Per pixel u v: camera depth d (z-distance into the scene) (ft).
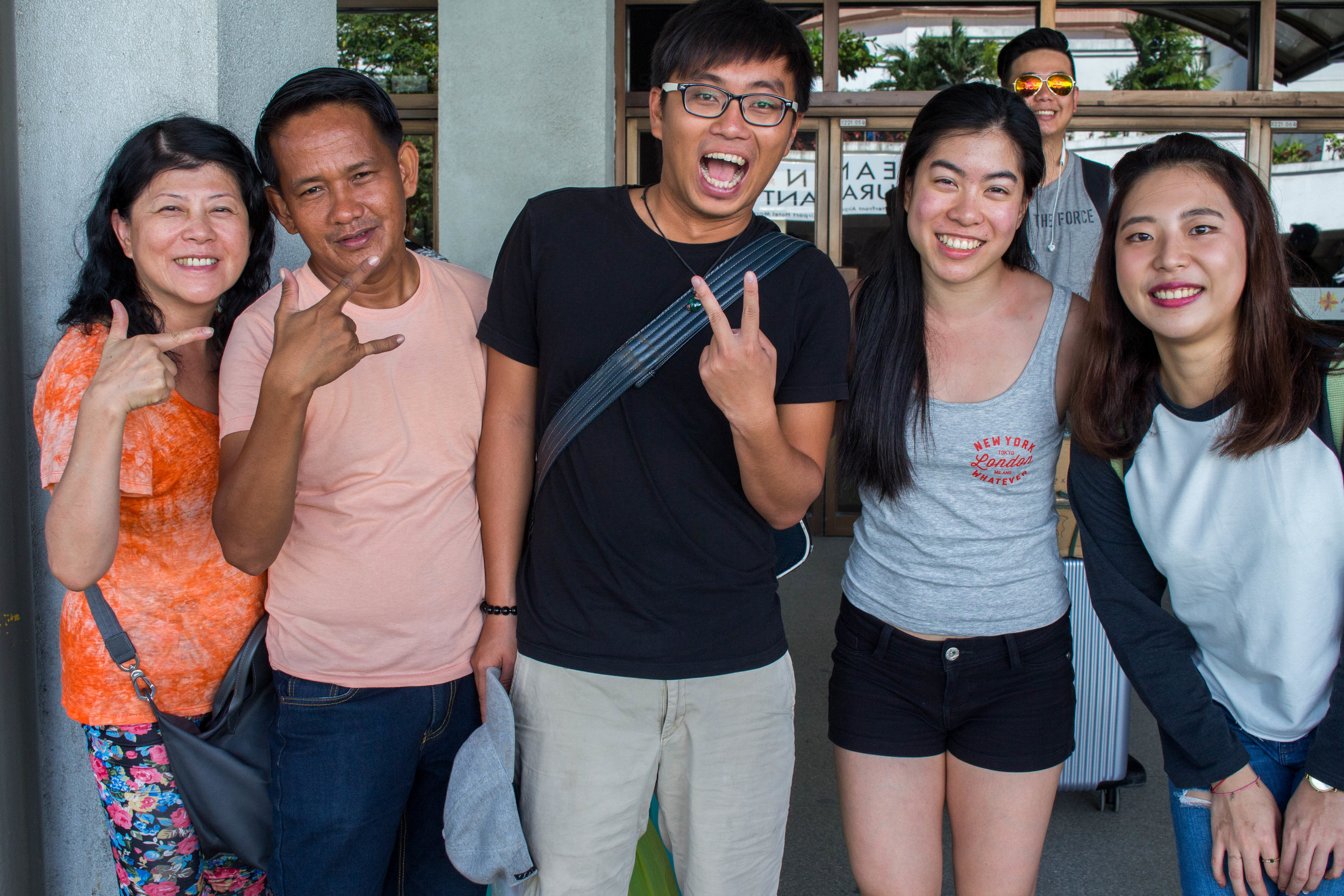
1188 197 4.84
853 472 5.98
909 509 5.80
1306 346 4.81
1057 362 5.76
